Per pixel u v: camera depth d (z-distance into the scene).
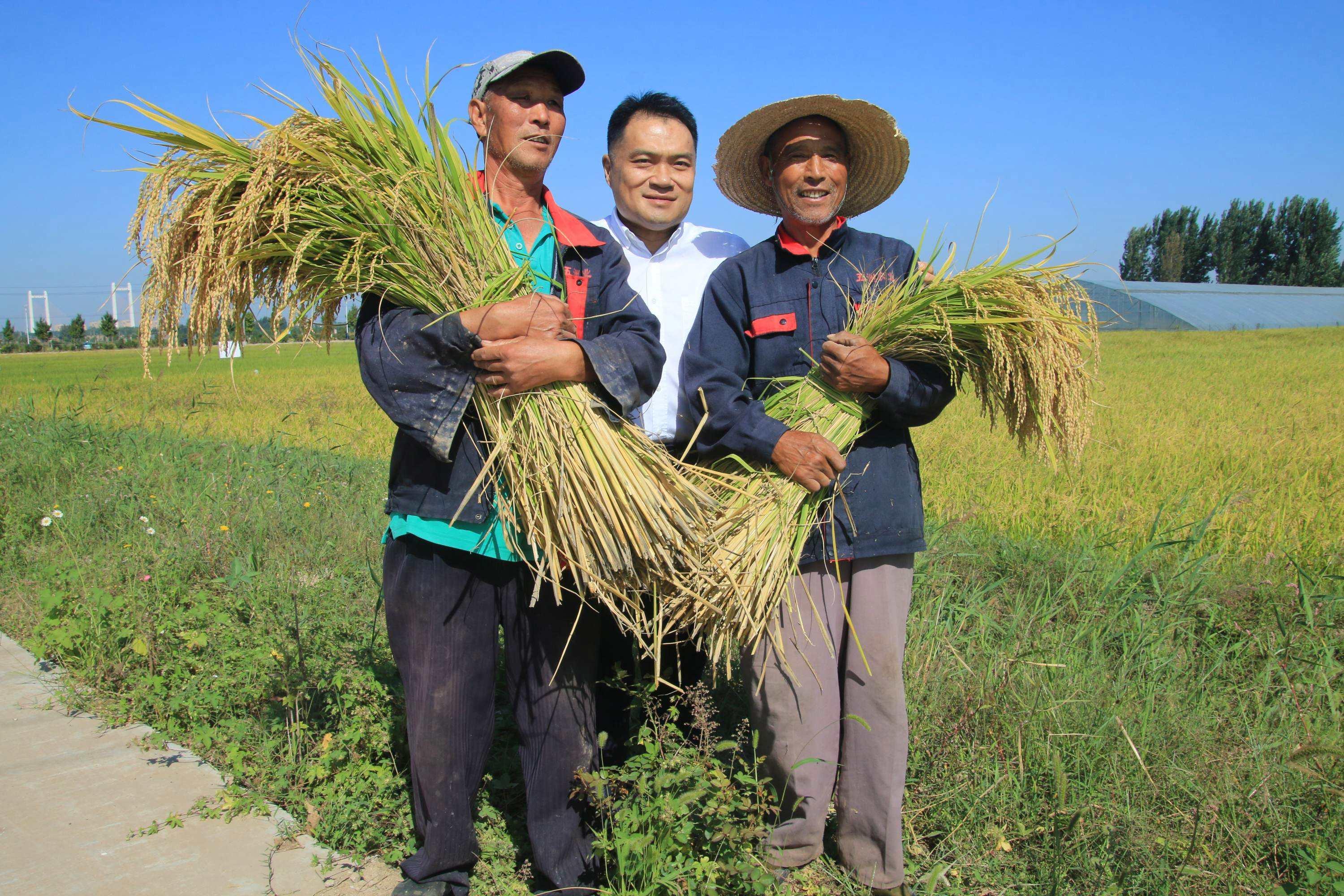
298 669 3.26
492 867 2.57
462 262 2.16
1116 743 2.90
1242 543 5.27
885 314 2.49
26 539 5.62
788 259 2.64
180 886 2.44
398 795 2.79
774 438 2.40
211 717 3.36
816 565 2.47
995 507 6.23
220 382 22.20
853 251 2.68
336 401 16.12
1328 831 2.51
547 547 2.17
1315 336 39.31
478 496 2.20
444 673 2.25
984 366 2.59
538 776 2.37
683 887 2.23
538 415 2.19
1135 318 54.44
